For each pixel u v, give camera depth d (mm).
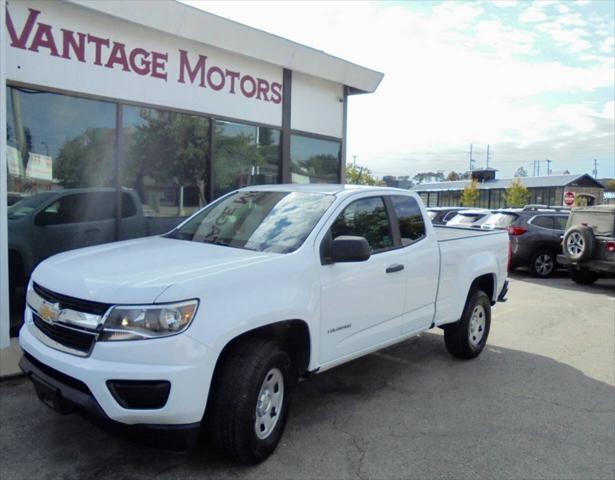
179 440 3135
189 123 8062
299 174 10031
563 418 4617
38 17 6289
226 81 8477
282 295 3676
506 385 5398
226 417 3352
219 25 7809
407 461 3768
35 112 6398
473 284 6312
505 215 13969
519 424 4461
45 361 3279
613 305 9867
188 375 3068
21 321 6352
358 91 10969
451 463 3766
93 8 6523
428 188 72625
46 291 3488
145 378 2996
